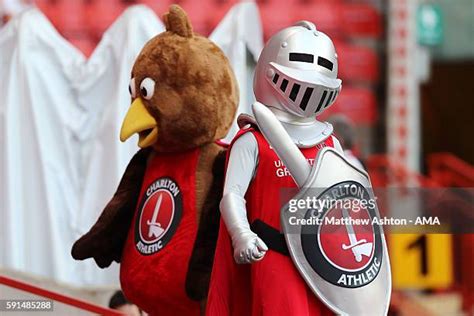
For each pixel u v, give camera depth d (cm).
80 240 1709
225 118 1659
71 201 2211
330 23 3606
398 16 3625
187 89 1622
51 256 2164
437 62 3834
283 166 1444
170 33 1672
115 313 1712
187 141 1631
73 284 2144
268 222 1433
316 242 1402
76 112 2239
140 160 1722
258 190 1451
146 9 2192
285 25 3541
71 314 1733
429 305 1816
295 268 1418
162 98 1620
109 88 2230
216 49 1680
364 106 3556
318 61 1459
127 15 2181
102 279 2127
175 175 1639
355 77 3594
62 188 2209
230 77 1675
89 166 2164
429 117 3828
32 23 2236
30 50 2223
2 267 2167
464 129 3909
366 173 1444
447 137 3869
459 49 3825
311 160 1459
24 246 2189
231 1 3309
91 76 2225
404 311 1831
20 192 2198
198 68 1630
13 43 2233
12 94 2209
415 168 3606
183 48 1636
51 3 3183
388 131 3591
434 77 3838
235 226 1403
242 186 1444
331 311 1418
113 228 1700
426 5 3728
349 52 3588
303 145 1462
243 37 2112
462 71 3831
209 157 1641
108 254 1712
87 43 3164
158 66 1630
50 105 2223
